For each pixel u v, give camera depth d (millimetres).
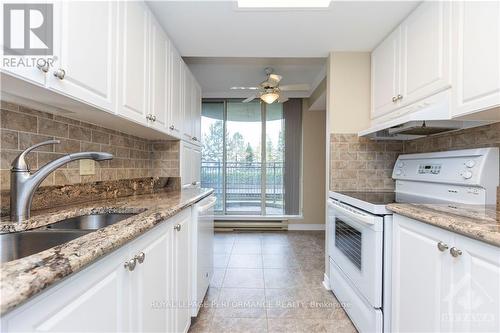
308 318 1814
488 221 976
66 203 1368
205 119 4438
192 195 1891
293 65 3029
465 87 1261
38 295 502
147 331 1000
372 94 2240
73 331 600
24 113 1132
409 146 2250
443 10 1410
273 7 1659
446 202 1600
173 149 2396
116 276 787
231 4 1629
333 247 2141
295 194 4438
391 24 1857
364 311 1562
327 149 2391
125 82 1334
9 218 1014
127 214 1312
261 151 4453
